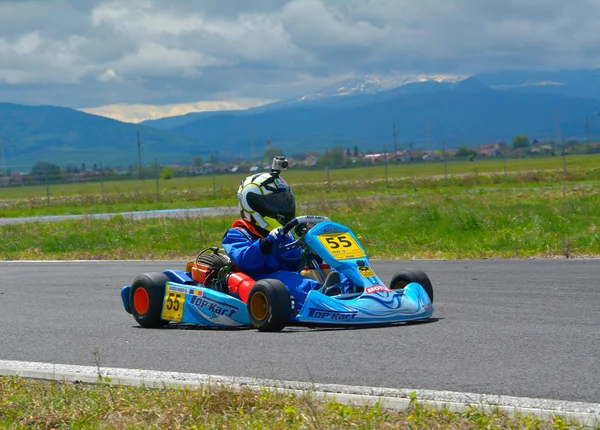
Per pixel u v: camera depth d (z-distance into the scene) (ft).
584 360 22.38
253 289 29.04
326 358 24.03
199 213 112.88
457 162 524.52
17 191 345.31
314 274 30.25
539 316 29.99
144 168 620.08
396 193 146.20
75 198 196.54
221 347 26.73
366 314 27.84
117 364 25.30
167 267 55.42
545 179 169.17
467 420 17.34
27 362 26.21
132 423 18.33
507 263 47.78
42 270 57.31
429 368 22.21
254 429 17.28
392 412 18.35
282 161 32.53
